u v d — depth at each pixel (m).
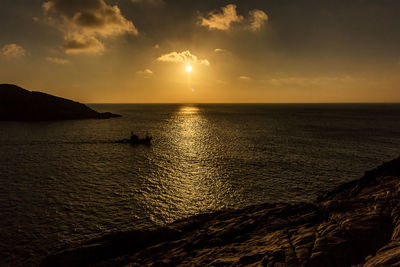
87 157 54.06
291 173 42.62
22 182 36.69
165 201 30.98
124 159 52.69
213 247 14.88
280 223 16.30
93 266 14.34
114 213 27.50
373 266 8.01
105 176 40.41
